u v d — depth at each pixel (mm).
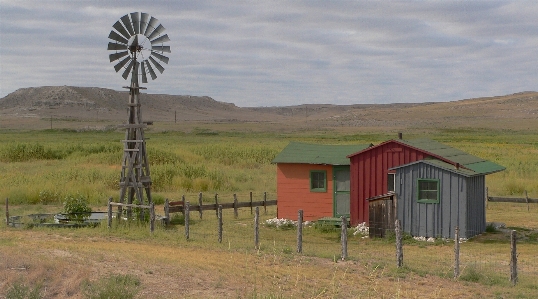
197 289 12250
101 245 17172
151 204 20391
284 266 14875
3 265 12898
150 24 23906
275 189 36844
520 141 95500
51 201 29750
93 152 60875
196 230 22656
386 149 24672
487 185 35500
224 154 56688
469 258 18125
